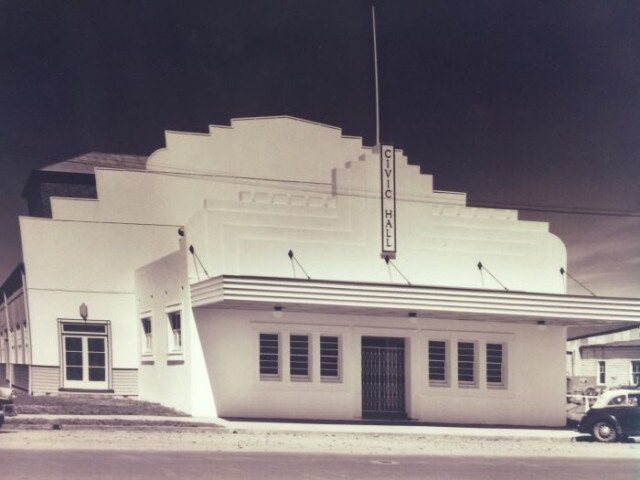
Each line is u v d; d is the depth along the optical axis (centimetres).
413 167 2994
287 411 2734
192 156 3581
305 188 3744
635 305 2903
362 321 2858
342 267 2847
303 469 1595
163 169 3519
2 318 4188
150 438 2042
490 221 3069
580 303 2845
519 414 3017
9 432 2042
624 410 2438
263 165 3694
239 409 2684
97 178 3406
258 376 2720
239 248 2742
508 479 1577
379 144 2956
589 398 3653
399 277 2912
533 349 3077
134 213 3441
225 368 2688
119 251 3394
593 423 2448
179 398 2762
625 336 5416
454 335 2969
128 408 2722
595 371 5494
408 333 2906
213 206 2738
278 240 2789
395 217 2938
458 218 3033
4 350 4084
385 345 2906
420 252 2955
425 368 2920
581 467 1794
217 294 2484
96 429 2205
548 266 3120
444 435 2453
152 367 3098
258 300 2470
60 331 3281
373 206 2916
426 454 1983
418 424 2823
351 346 2836
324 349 2820
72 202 3366
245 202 2773
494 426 2925
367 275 2873
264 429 2369
